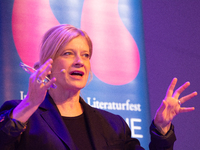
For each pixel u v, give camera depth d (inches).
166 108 107.9
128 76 213.5
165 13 240.4
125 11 229.5
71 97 111.9
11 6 199.6
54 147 96.4
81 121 110.2
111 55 214.5
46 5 208.8
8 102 106.4
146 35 230.1
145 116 207.5
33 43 197.2
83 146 103.4
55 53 109.4
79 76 109.6
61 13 211.6
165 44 232.4
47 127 101.0
